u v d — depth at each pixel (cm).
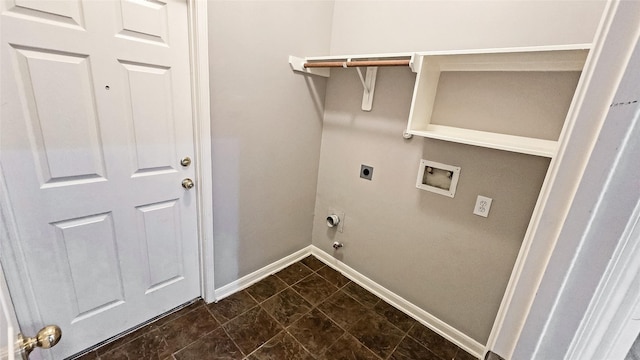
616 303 32
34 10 98
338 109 204
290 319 175
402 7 163
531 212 133
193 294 180
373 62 150
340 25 194
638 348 37
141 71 127
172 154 147
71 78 110
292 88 187
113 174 129
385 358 154
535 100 126
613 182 29
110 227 135
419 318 183
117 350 144
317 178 230
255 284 206
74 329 134
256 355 149
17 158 105
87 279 133
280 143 192
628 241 29
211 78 145
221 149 161
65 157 115
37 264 117
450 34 147
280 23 167
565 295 34
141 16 121
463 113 148
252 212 191
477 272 155
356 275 216
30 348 59
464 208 154
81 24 108
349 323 176
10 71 98
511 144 132
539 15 122
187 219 164
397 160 178
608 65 29
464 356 160
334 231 227
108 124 123
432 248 171
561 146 38
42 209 114
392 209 186
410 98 166
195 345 152
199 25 132
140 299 155
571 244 33
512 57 124
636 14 27
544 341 37
